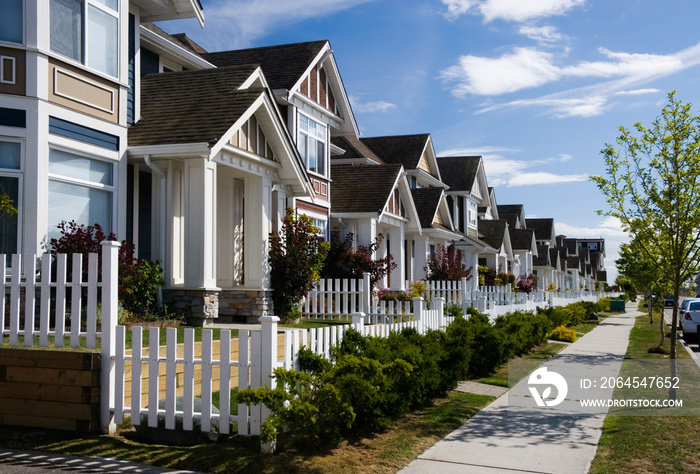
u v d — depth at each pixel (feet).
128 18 44.21
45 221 36.19
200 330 38.40
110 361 24.85
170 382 23.73
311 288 53.52
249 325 45.93
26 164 35.42
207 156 40.88
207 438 24.54
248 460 22.04
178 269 45.19
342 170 87.45
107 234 41.04
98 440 23.85
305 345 25.71
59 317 26.04
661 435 26.53
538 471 21.90
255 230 50.21
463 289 80.33
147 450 23.22
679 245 37.29
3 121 35.01
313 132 71.72
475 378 43.60
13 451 23.21
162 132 42.96
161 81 50.85
